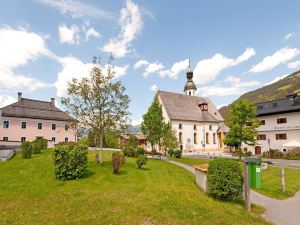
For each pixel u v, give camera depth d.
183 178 18.16
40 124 53.28
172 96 65.94
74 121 21.47
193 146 61.12
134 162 25.25
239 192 11.83
